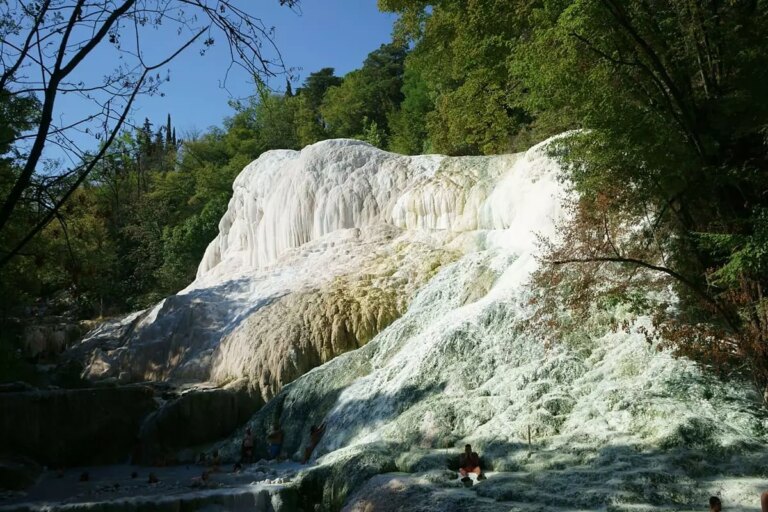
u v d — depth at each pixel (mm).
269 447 19688
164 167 67125
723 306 12789
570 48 13000
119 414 22031
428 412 15672
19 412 20359
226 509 14297
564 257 13586
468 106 32281
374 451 14602
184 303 29484
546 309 14672
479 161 29781
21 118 10023
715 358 12555
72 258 12375
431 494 11750
